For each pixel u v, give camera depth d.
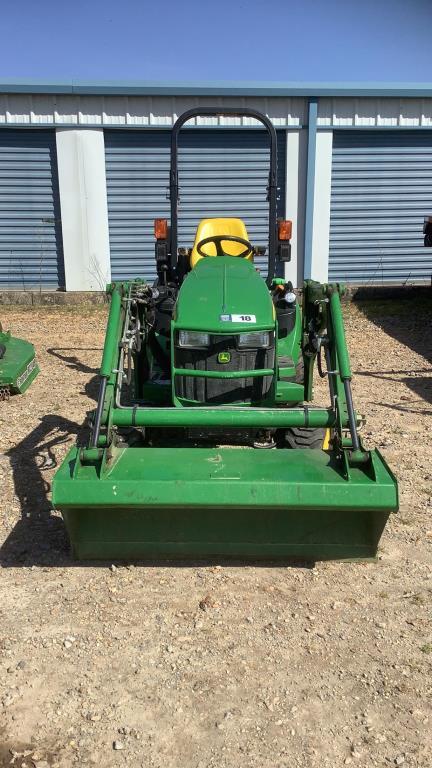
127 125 10.79
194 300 3.83
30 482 4.26
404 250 11.91
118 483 2.96
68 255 11.21
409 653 2.76
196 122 10.90
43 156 10.97
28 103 10.58
